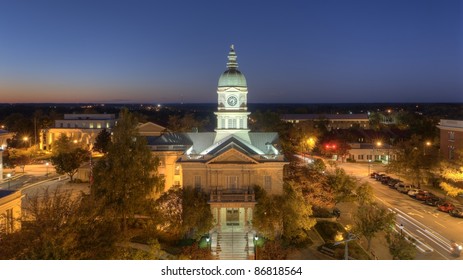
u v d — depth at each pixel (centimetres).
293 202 5809
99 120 15650
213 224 5912
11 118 19350
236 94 6988
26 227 3878
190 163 6300
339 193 6956
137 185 5856
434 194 8475
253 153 6494
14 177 10419
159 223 5775
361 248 5588
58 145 13112
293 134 12319
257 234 5894
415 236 6025
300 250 5638
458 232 6200
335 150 13150
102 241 4109
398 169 9038
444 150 9981
